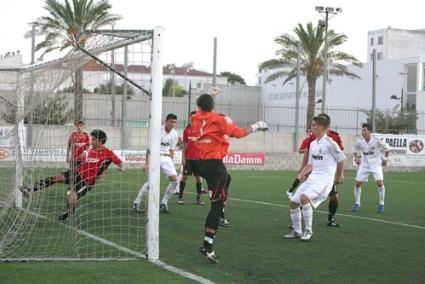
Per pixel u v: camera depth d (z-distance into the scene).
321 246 7.90
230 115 31.84
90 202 10.95
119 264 6.40
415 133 29.97
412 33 65.62
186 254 7.07
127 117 12.62
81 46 7.25
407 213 11.95
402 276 6.23
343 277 6.12
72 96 8.28
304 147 9.84
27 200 7.88
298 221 8.49
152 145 6.72
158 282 5.61
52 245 7.29
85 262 6.45
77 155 9.16
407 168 28.06
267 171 25.58
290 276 6.09
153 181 6.73
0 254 6.68
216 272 6.14
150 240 6.73
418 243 8.30
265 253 7.30
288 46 33.91
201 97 6.95
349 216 11.34
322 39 33.31
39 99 7.78
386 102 42.56
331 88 45.16
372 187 18.81
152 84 6.74
